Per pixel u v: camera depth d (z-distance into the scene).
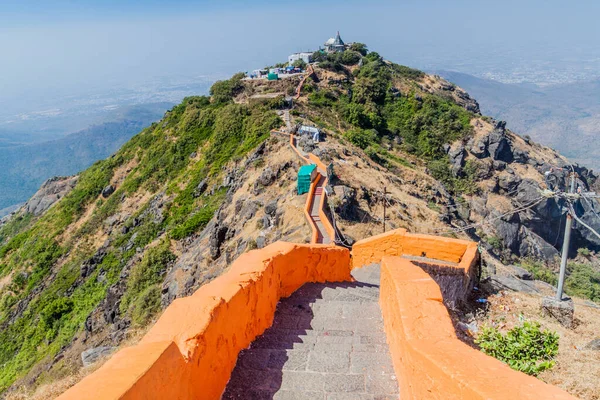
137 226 56.84
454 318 10.95
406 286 7.18
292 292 11.57
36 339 46.53
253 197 40.88
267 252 10.56
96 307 44.16
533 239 64.38
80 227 64.38
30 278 59.97
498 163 71.25
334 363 7.05
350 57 92.38
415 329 5.90
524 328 8.01
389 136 74.75
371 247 16.06
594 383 7.78
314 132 51.47
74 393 3.77
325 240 28.38
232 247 35.28
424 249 14.91
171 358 4.76
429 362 4.83
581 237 68.25
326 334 8.49
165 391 4.55
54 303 48.72
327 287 12.14
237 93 76.69
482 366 4.48
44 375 31.72
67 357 35.50
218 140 62.41
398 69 95.44
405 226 36.62
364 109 77.31
